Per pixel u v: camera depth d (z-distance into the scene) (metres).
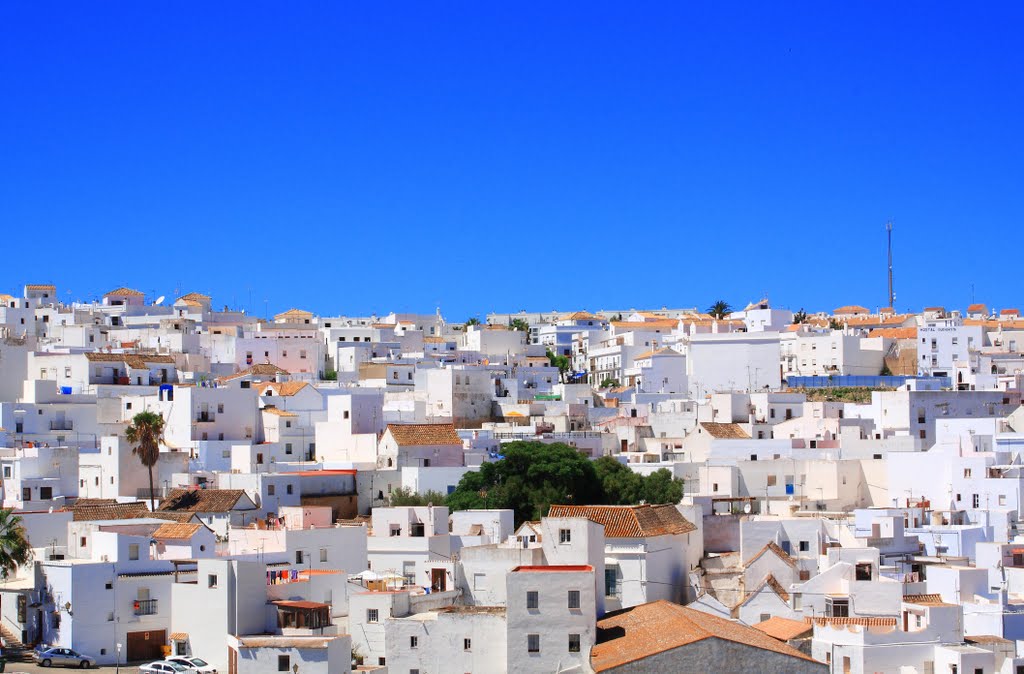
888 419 189.50
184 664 103.88
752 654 88.00
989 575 112.56
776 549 118.94
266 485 149.38
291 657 101.38
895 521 124.38
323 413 193.75
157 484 160.00
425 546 127.62
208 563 108.31
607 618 102.62
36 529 130.25
